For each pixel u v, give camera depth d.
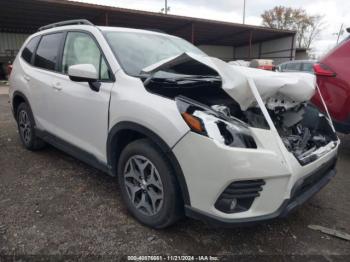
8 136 4.99
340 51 3.99
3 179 3.30
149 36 3.33
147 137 2.40
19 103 4.27
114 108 2.47
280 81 2.29
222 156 1.89
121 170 2.57
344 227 2.55
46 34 3.80
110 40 2.86
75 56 3.12
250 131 2.01
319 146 2.57
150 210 2.40
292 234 2.44
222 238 2.35
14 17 18.84
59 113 3.24
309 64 11.87
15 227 2.42
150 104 2.21
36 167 3.64
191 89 2.35
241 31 24.08
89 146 2.91
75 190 3.06
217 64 2.21
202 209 2.04
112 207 2.75
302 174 2.12
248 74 2.25
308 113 2.93
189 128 1.99
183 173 2.06
